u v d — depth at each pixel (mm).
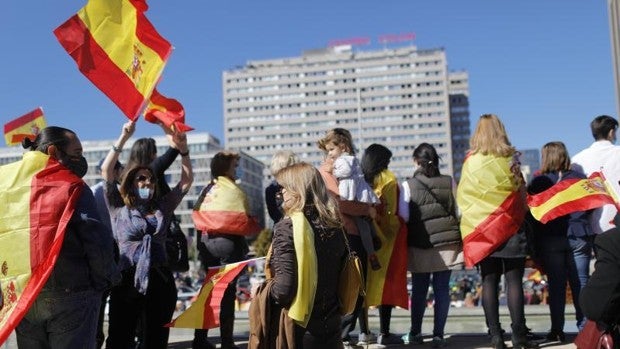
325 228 4035
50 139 4164
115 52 5297
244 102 188875
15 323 3611
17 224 3820
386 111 183000
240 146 187625
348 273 4105
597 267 3461
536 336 6734
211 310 5559
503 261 6105
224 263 6797
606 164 6582
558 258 6504
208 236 6879
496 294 6145
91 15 5227
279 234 3924
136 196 5660
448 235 6574
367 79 184625
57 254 3734
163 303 5629
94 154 109812
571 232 6453
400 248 6598
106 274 3994
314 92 186625
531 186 6730
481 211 5992
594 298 3422
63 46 5145
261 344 4047
